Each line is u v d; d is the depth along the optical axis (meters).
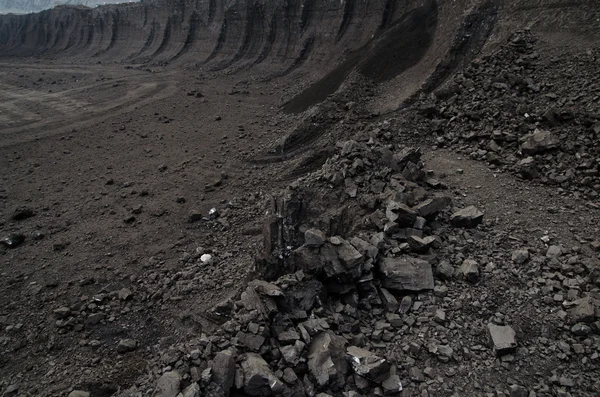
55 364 10.85
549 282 9.73
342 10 43.38
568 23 20.50
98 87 47.94
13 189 21.92
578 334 8.47
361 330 9.02
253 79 45.88
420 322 9.09
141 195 20.25
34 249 16.39
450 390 7.70
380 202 12.29
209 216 17.92
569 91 17.38
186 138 28.47
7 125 33.56
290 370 7.54
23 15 104.56
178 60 62.38
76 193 21.12
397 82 26.59
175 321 12.13
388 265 10.02
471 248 11.19
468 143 17.89
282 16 50.69
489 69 20.55
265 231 12.33
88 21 88.19
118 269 14.78
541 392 7.56
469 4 25.72
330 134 22.81
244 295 9.32
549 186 14.18
